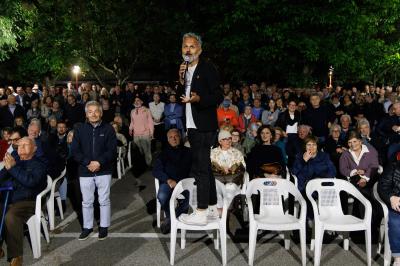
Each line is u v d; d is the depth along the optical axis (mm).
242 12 15930
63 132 8688
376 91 17609
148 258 5270
